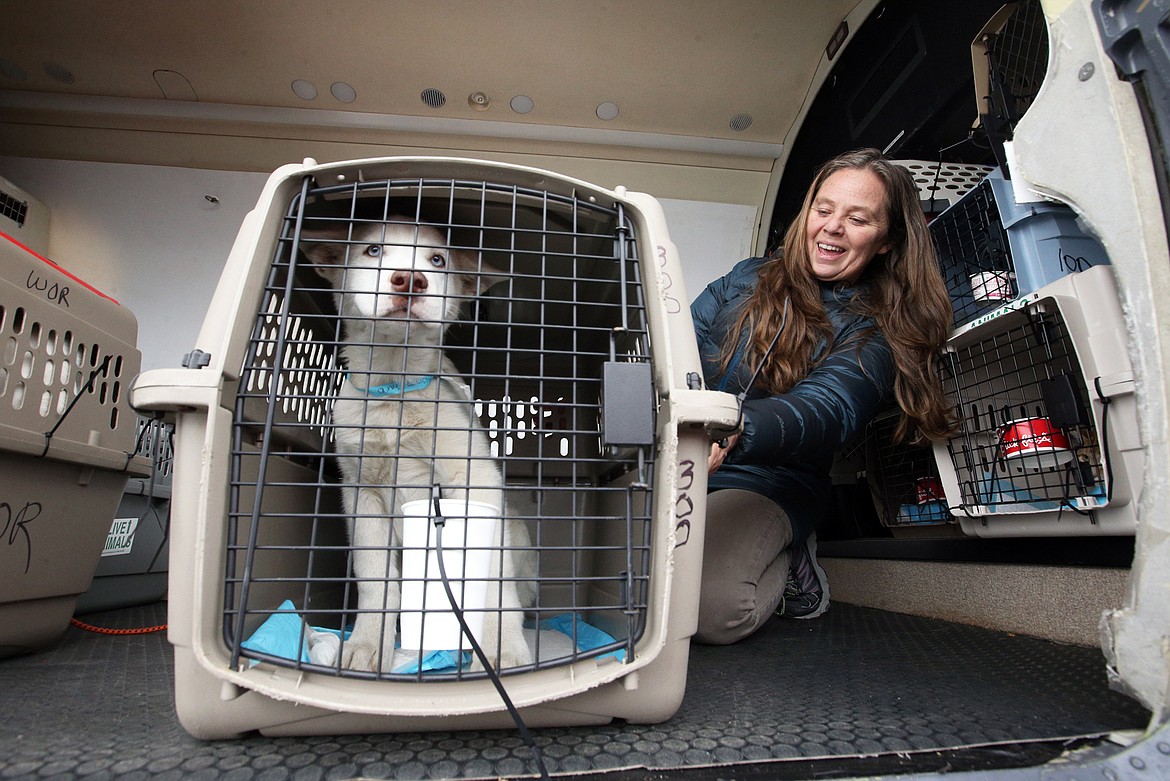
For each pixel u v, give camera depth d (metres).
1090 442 1.36
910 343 1.60
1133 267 0.79
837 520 2.49
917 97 1.93
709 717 0.92
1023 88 1.62
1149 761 0.72
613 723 0.89
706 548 1.58
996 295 1.60
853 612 2.09
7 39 2.00
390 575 1.21
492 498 1.42
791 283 1.72
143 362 2.22
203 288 2.29
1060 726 0.87
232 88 2.19
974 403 1.66
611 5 1.96
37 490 1.24
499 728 0.85
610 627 1.38
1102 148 0.84
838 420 1.40
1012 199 1.48
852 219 1.62
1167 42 0.75
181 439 0.82
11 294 1.14
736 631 1.54
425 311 1.58
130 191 2.31
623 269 0.98
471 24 2.01
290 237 0.98
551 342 1.80
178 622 0.79
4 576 1.15
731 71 2.20
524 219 1.23
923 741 0.81
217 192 2.35
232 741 0.79
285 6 1.93
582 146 2.43
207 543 0.78
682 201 2.55
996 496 1.56
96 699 0.98
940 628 1.72
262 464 0.84
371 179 1.01
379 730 0.81
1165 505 0.75
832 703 1.00
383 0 1.92
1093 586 1.41
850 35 2.02
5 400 1.13
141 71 2.12
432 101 2.27
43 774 0.68
